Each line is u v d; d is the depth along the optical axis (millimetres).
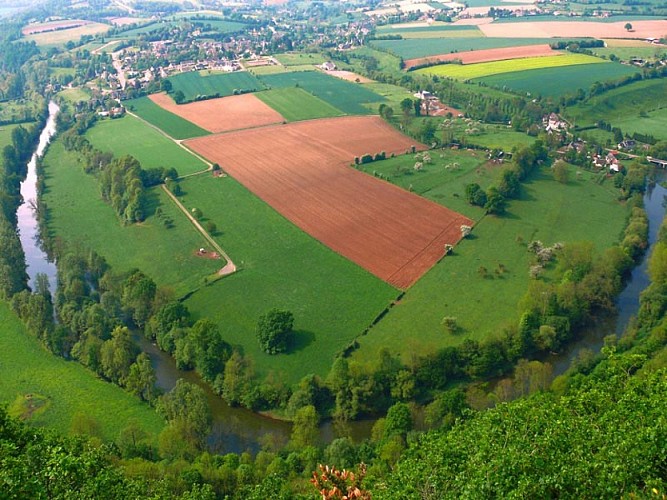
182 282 154750
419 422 104812
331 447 95438
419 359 117375
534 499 54250
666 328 117625
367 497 48344
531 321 127125
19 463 61031
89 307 137625
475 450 62719
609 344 123375
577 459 57562
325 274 155500
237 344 130500
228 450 106375
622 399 69500
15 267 160250
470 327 132375
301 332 133250
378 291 147500
